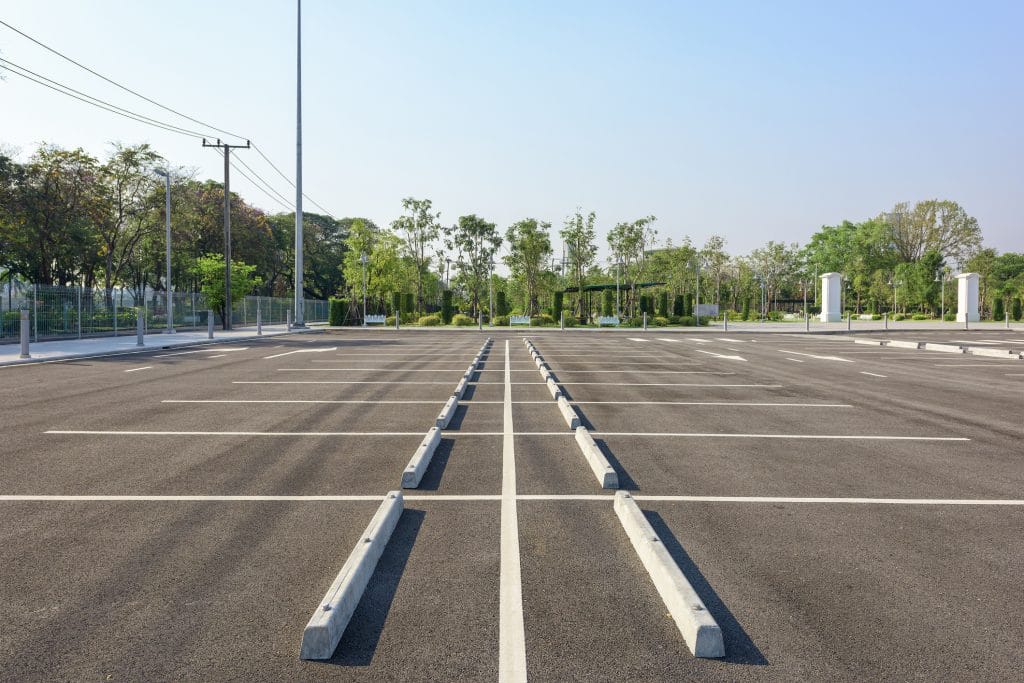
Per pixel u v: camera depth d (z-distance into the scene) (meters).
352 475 6.41
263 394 12.09
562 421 9.36
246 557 4.34
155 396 11.84
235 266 49.81
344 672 2.98
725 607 3.67
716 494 5.84
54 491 5.85
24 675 2.96
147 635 3.33
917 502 5.66
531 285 58.00
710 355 22.25
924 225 92.25
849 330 44.34
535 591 3.83
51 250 42.41
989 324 58.47
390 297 64.94
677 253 75.44
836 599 3.77
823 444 8.00
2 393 12.18
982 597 3.81
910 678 2.97
